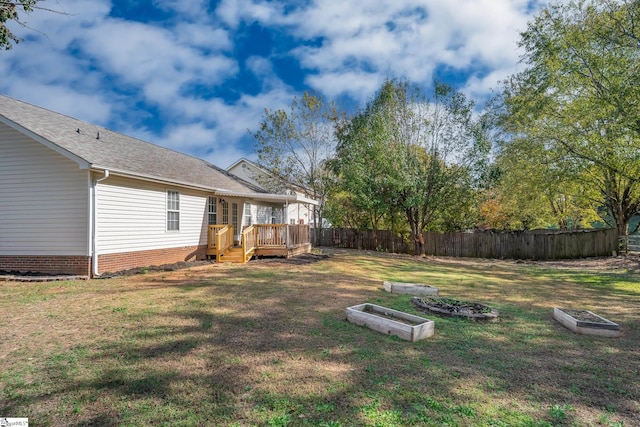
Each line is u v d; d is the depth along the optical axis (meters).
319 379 3.42
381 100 17.36
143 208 10.59
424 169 17.86
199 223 13.50
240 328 4.91
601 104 12.13
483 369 3.73
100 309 5.75
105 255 9.21
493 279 10.44
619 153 12.98
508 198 19.45
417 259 16.86
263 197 14.55
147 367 3.64
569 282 9.99
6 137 9.20
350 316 5.30
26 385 3.25
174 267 10.52
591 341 4.72
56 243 8.95
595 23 12.39
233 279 8.62
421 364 3.81
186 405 2.95
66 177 8.93
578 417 2.85
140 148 13.08
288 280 8.70
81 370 3.56
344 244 22.86
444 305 6.23
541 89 13.96
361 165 17.73
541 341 4.68
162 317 5.34
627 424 2.77
